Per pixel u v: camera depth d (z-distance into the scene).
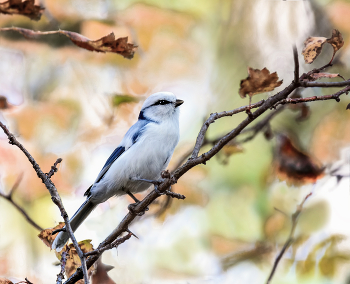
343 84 5.02
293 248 9.66
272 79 5.21
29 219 7.84
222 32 13.56
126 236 5.74
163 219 11.05
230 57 13.54
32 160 5.53
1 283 6.15
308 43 5.60
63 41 11.61
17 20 11.34
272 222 11.13
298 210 8.70
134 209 6.45
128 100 11.20
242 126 5.55
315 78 5.33
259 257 10.71
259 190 12.49
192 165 5.95
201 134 6.14
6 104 10.77
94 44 5.89
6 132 5.39
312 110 12.45
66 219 5.44
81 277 6.42
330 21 11.84
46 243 6.84
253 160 12.85
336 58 11.47
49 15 11.55
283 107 9.89
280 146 9.70
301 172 9.41
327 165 9.62
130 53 6.00
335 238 9.36
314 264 9.37
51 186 5.50
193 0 13.31
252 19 13.16
